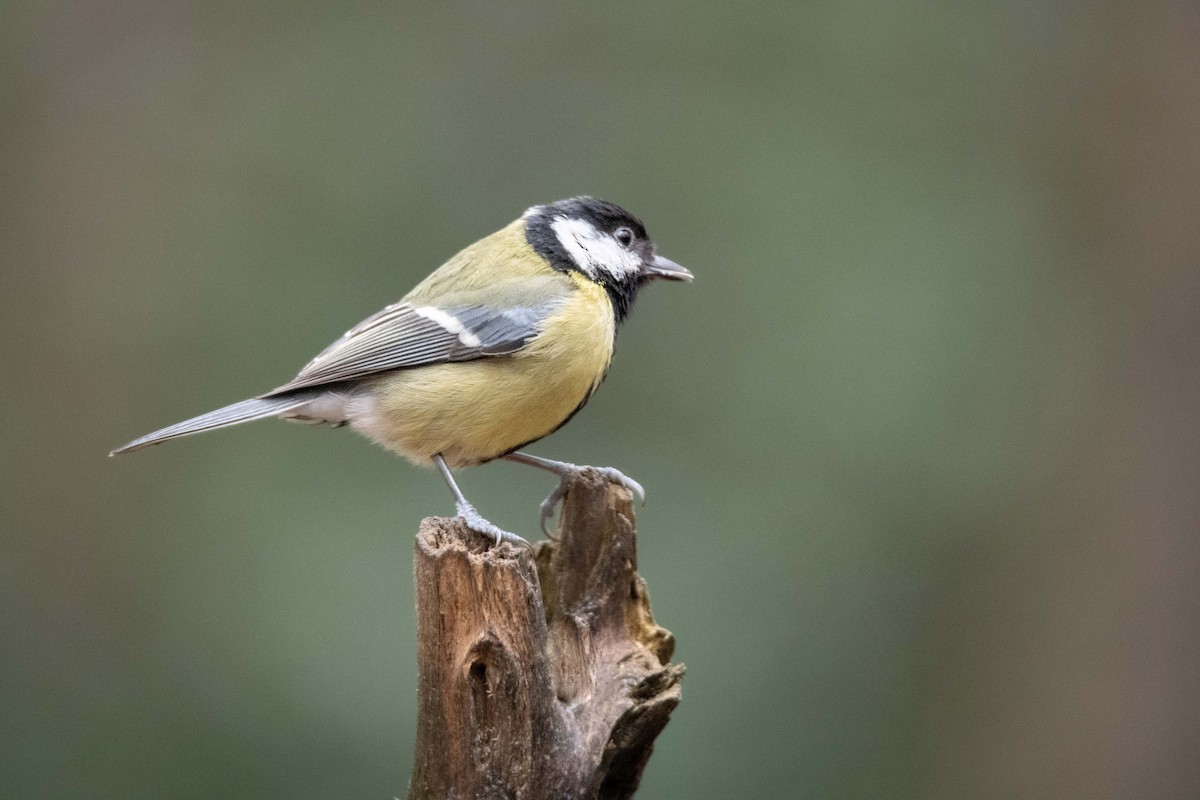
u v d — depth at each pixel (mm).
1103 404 12938
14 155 13500
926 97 13812
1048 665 12398
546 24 14250
